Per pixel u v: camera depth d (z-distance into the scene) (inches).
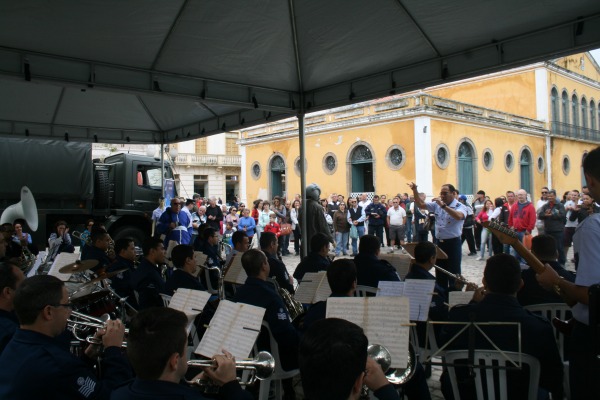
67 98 316.8
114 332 94.8
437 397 149.6
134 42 208.8
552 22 183.9
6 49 198.1
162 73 238.8
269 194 1088.8
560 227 383.2
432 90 1246.9
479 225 502.6
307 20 215.0
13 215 344.8
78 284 192.9
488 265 106.3
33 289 86.0
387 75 245.9
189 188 1325.0
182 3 188.7
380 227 534.0
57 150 431.2
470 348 96.5
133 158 466.9
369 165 995.9
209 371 77.4
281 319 128.3
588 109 1348.4
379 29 212.8
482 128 964.0
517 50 196.5
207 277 233.8
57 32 191.8
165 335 65.6
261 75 258.8
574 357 89.3
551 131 1133.7
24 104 318.3
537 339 96.1
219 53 230.1
